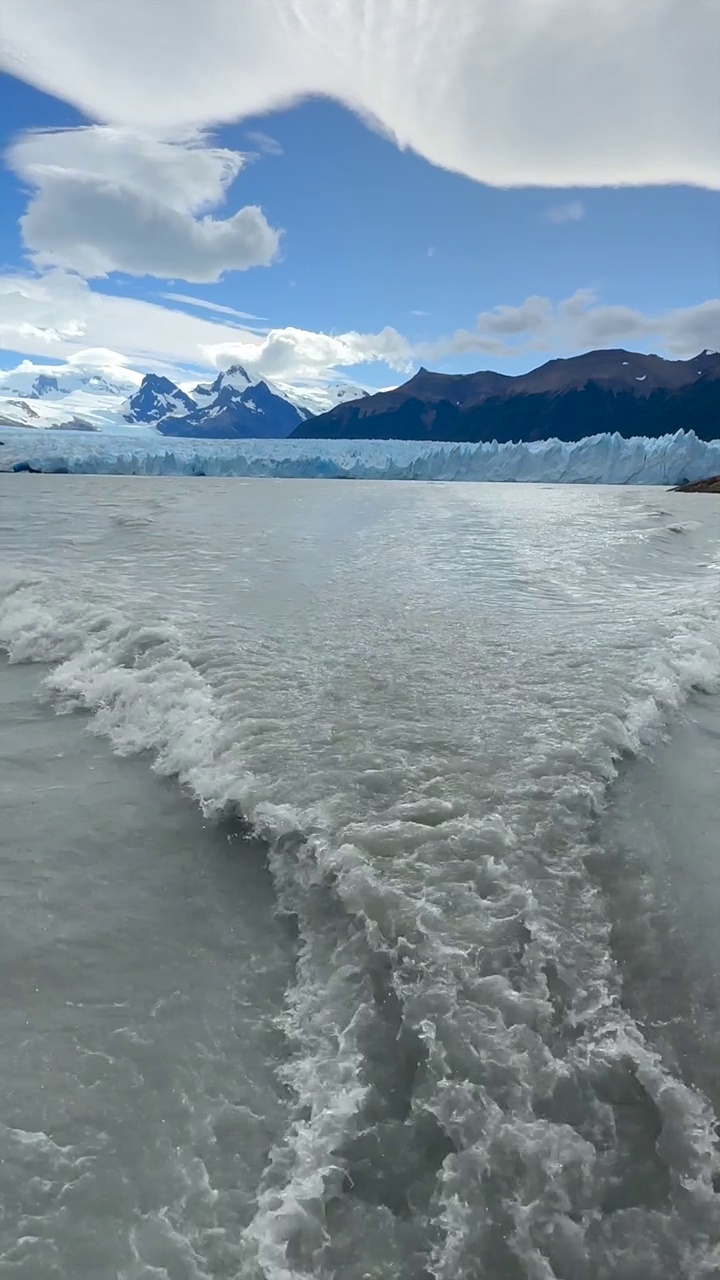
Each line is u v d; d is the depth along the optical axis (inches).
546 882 98.0
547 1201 64.3
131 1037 78.7
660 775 127.9
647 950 89.4
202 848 108.7
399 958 85.6
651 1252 61.1
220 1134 69.4
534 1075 73.5
